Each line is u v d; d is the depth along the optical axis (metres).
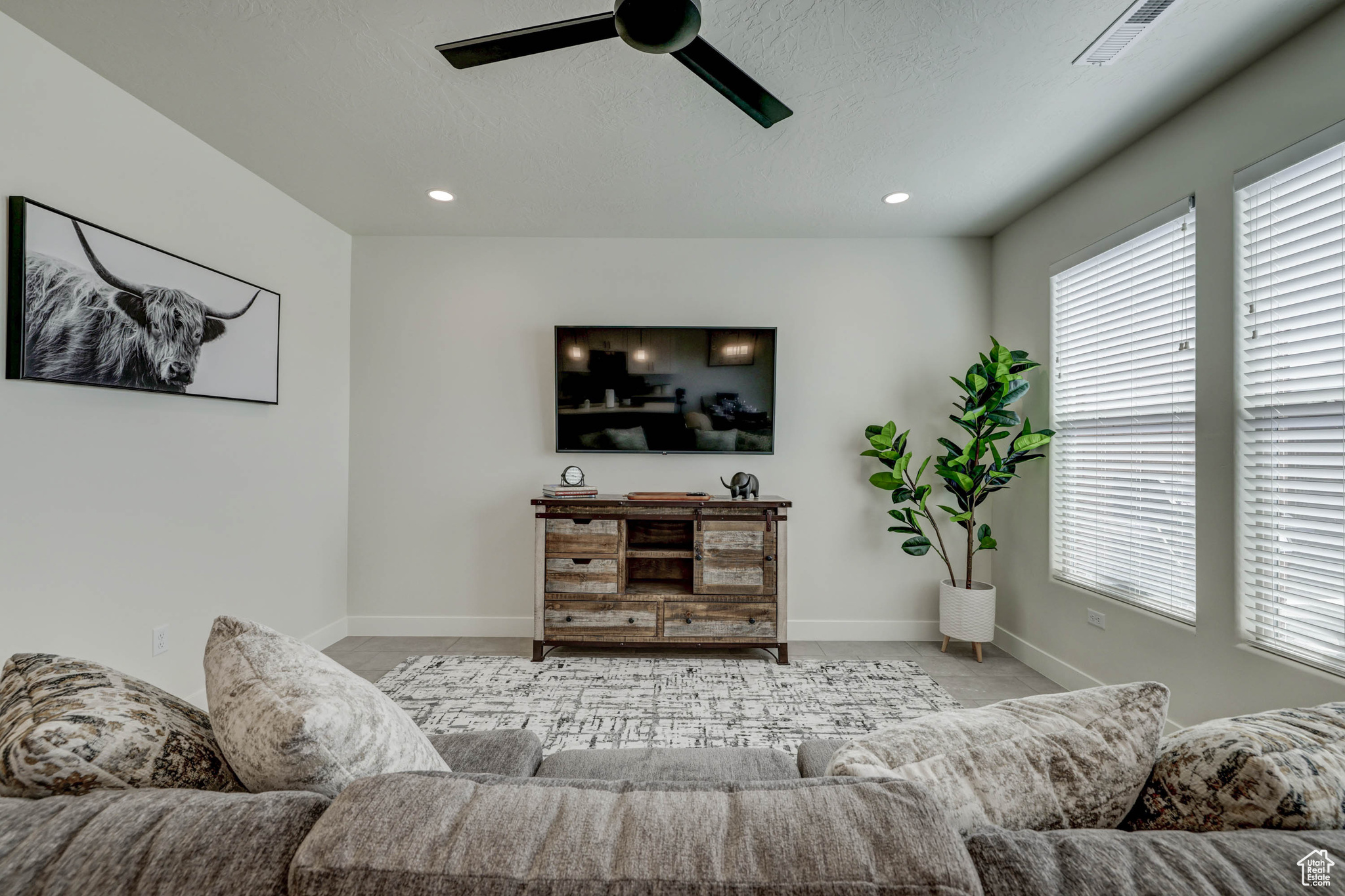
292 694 0.78
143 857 0.54
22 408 1.85
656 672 3.07
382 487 3.67
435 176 2.86
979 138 2.50
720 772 1.19
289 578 3.11
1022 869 0.54
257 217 2.85
